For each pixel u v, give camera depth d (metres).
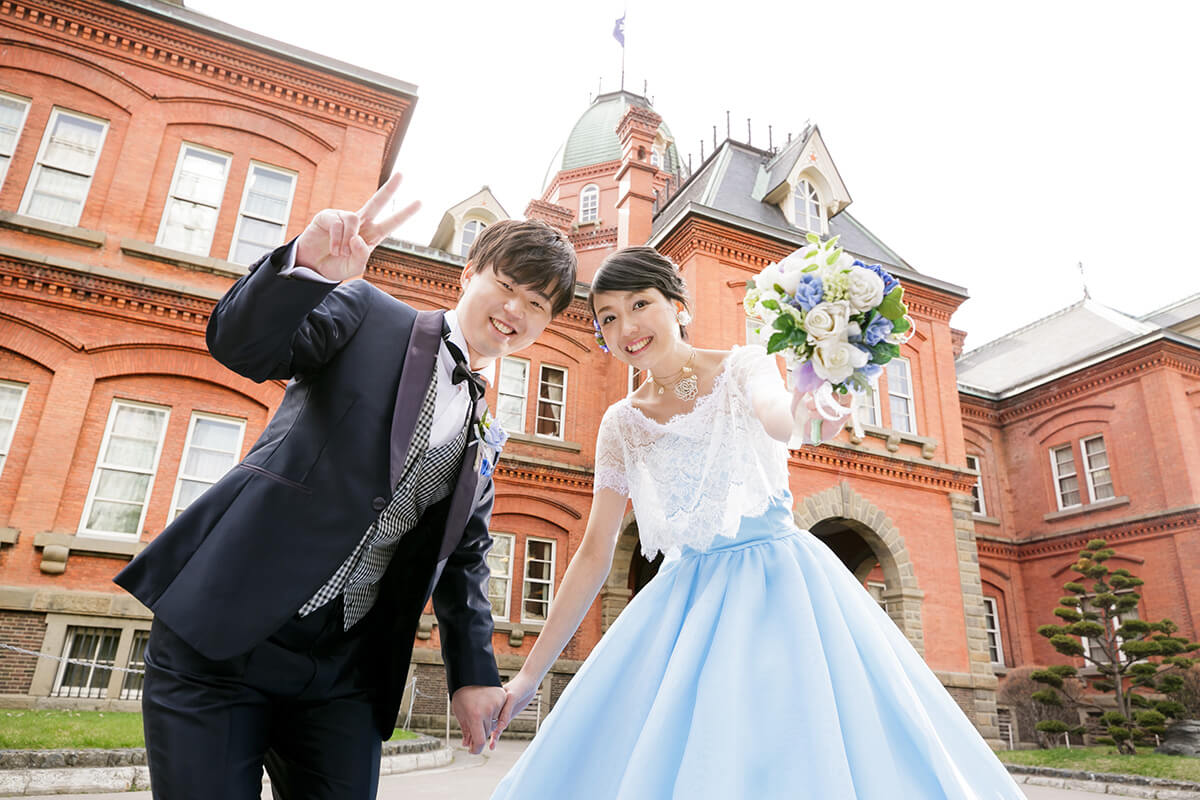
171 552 1.42
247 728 1.38
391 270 14.88
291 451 1.45
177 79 12.31
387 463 1.48
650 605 1.91
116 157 11.62
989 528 20.77
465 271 1.91
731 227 14.52
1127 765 10.04
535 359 15.87
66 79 11.53
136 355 10.98
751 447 1.84
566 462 15.29
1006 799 1.50
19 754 4.89
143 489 10.62
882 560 14.16
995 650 19.55
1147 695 16.59
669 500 1.95
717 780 1.30
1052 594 19.69
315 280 1.27
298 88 13.09
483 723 1.83
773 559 1.76
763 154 19.25
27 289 10.55
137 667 9.73
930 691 1.65
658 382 2.13
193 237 11.87
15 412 10.21
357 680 1.61
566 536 14.70
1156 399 18.30
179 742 1.29
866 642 1.59
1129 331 21.33
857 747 1.35
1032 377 21.88
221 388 11.41
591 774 1.64
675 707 1.52
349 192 12.96
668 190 22.50
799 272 1.50
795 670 1.47
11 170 10.97
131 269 11.24
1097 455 19.61
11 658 9.20
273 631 1.35
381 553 1.63
